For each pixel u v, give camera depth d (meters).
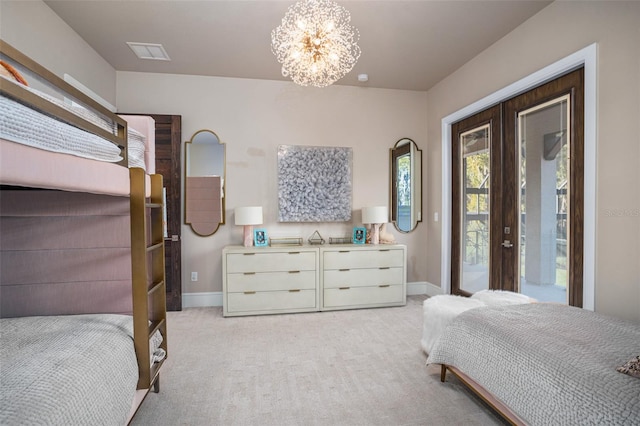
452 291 3.96
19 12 2.29
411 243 4.40
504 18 2.72
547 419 1.29
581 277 2.33
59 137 1.10
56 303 1.88
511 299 2.40
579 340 1.50
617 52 2.02
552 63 2.49
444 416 1.80
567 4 2.36
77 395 1.11
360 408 1.88
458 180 3.85
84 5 2.56
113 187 1.44
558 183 2.53
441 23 2.79
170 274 3.75
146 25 2.85
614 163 2.05
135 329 1.60
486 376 1.63
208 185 3.92
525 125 2.87
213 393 2.03
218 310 3.75
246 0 2.50
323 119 4.16
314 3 2.35
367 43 3.14
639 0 1.91
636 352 1.37
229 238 3.96
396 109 4.34
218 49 3.28
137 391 1.65
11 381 1.07
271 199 4.04
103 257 1.91
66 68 2.83
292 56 2.47
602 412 1.11
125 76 3.78
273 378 2.21
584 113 2.26
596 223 2.16
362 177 4.26
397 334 3.00
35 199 1.85
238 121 3.97
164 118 3.74
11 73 1.15
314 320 3.39
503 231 3.14
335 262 3.72
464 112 3.60
